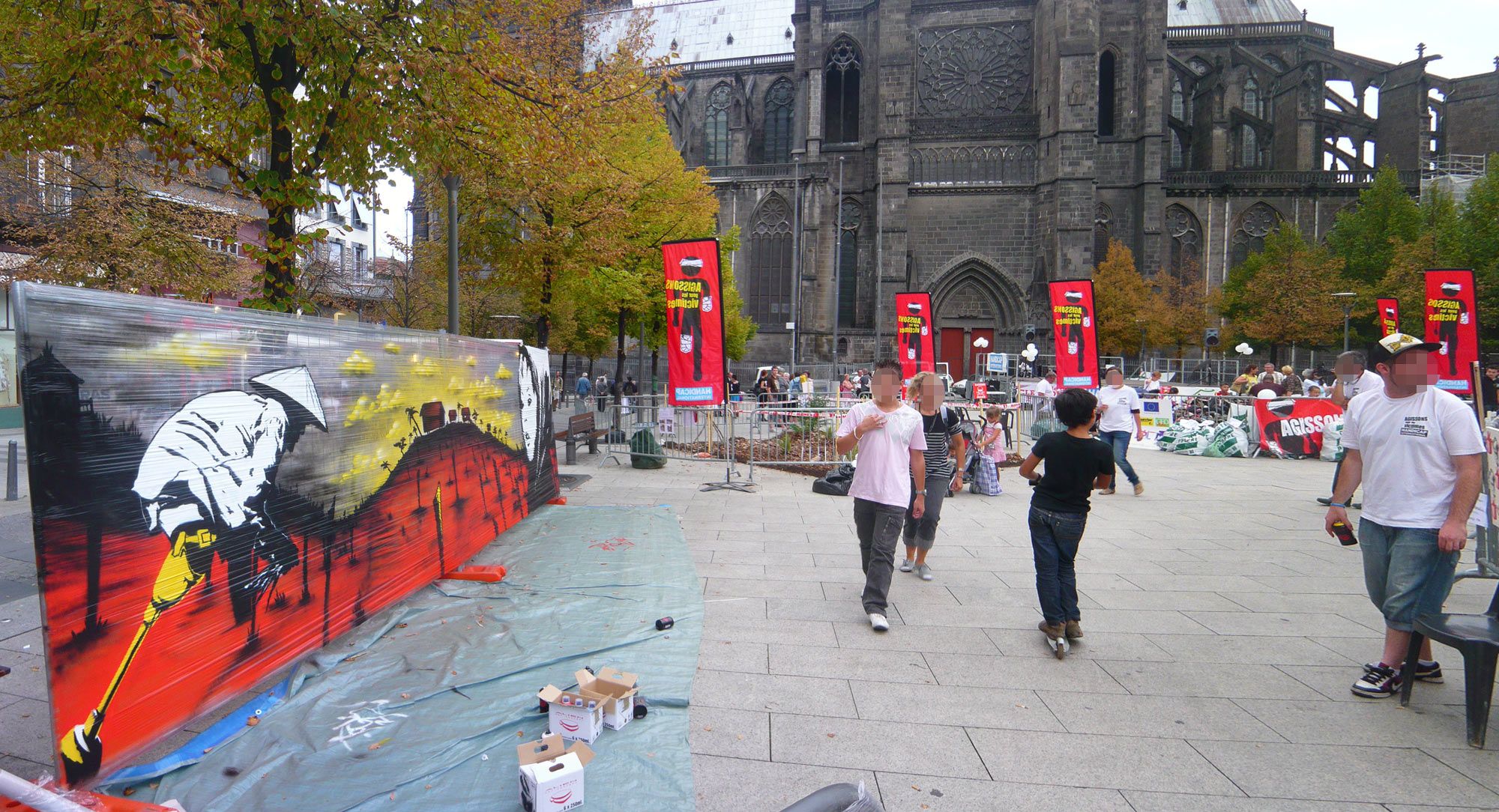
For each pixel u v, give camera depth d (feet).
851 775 9.56
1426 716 11.57
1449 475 12.00
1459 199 142.20
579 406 61.31
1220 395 74.28
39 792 6.22
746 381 162.91
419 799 8.66
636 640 13.91
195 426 10.16
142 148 48.06
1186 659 13.87
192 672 9.93
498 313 90.17
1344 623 15.99
